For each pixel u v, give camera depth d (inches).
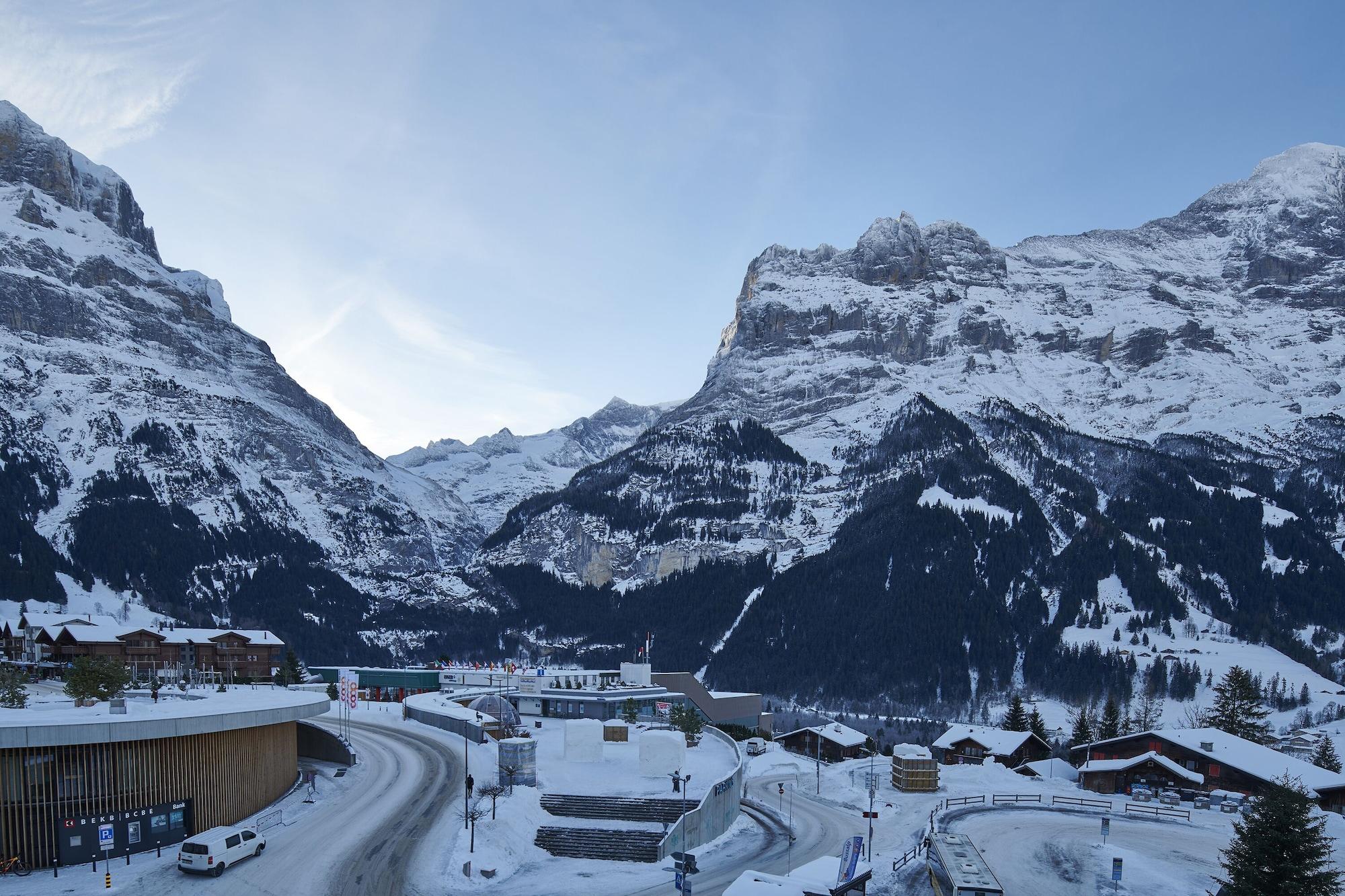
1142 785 4712.1
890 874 3056.1
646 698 6663.4
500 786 3408.0
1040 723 7332.7
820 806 4170.8
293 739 3683.6
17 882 2469.2
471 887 2618.1
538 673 7303.2
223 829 2716.5
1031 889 3029.0
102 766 2709.2
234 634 7421.3
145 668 6668.3
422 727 4938.5
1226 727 6791.3
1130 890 3051.2
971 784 4913.9
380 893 2503.7
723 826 3533.5
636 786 3629.4
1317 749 6692.9
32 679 6117.1
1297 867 2628.0
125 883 2485.2
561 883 2728.8
